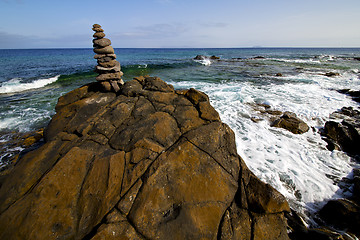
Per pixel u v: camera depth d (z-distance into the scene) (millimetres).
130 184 3105
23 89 12469
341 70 22141
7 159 5242
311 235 3129
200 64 27594
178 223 2789
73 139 4062
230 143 4043
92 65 26172
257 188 3346
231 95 10930
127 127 4230
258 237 2871
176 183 3150
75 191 3051
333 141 6102
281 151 5633
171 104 5012
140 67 21906
